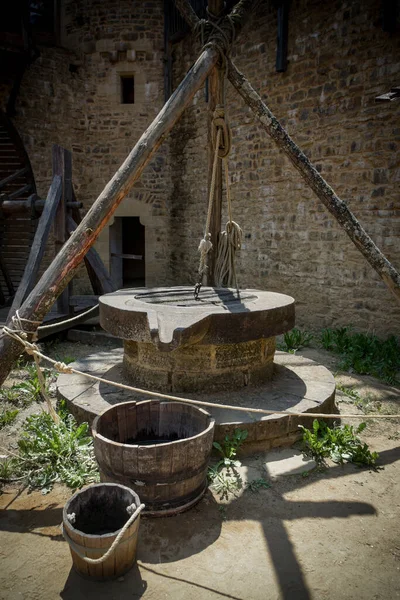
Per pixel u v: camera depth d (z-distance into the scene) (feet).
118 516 7.64
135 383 12.62
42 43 30.53
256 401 11.53
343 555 7.55
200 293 14.28
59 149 19.47
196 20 13.44
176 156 31.71
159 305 12.03
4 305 24.04
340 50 20.45
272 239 24.76
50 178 31.17
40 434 10.44
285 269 24.13
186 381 11.91
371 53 19.33
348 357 18.34
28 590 6.80
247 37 24.99
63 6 32.17
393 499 9.08
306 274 23.04
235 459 10.41
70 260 10.27
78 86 31.94
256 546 7.73
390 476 9.88
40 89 30.25
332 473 9.98
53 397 13.69
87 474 9.61
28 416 12.48
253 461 10.34
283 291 24.31
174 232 32.60
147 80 31.58
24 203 19.70
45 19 33.45
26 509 8.71
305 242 22.97
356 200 20.40
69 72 31.48
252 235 26.00
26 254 27.78
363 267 20.52
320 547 7.73
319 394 12.06
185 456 8.17
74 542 6.75
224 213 27.73
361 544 7.82
